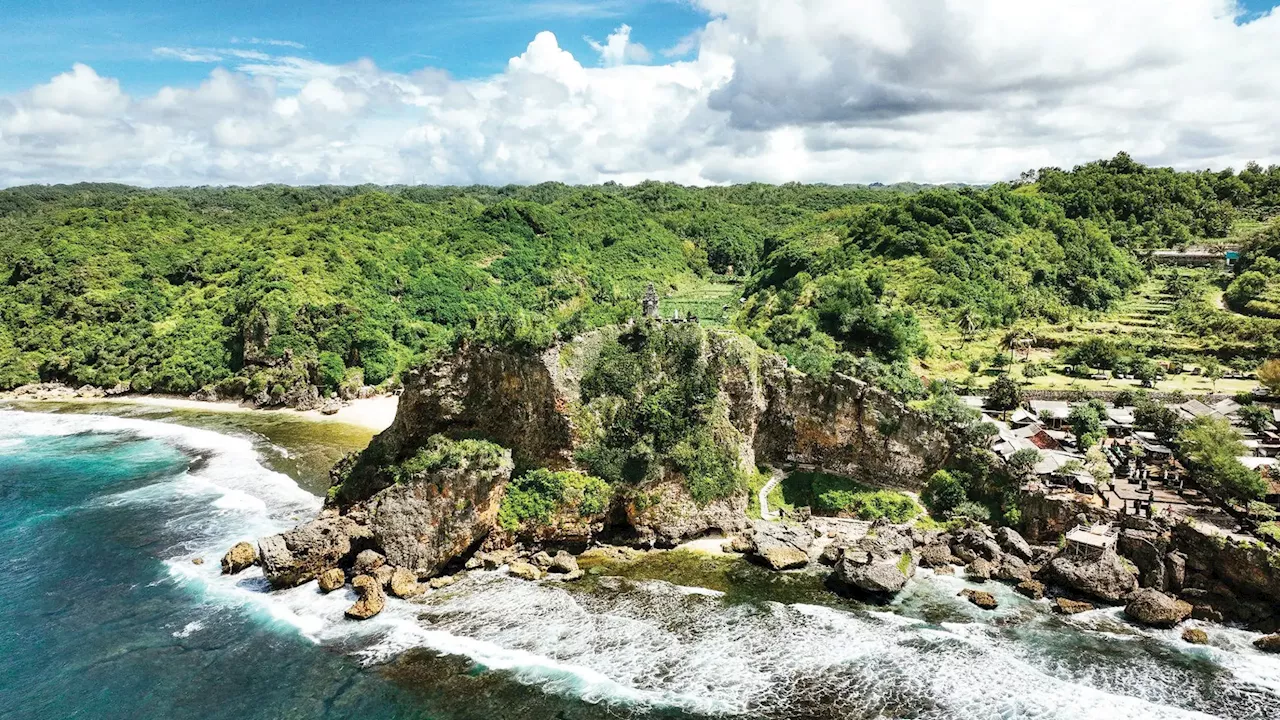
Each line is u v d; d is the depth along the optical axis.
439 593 57.12
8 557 63.81
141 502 76.62
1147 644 50.41
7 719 43.25
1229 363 107.44
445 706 43.88
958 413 74.81
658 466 67.00
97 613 54.59
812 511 72.81
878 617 53.81
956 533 65.88
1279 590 52.38
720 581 59.41
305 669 47.53
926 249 137.50
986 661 48.19
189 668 47.81
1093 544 58.34
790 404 78.31
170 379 126.06
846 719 42.62
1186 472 70.81
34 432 105.44
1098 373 105.56
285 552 57.59
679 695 44.69
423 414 69.44
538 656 48.66
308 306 129.88
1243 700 44.50
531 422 67.25
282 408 118.62
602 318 75.19
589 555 64.06
